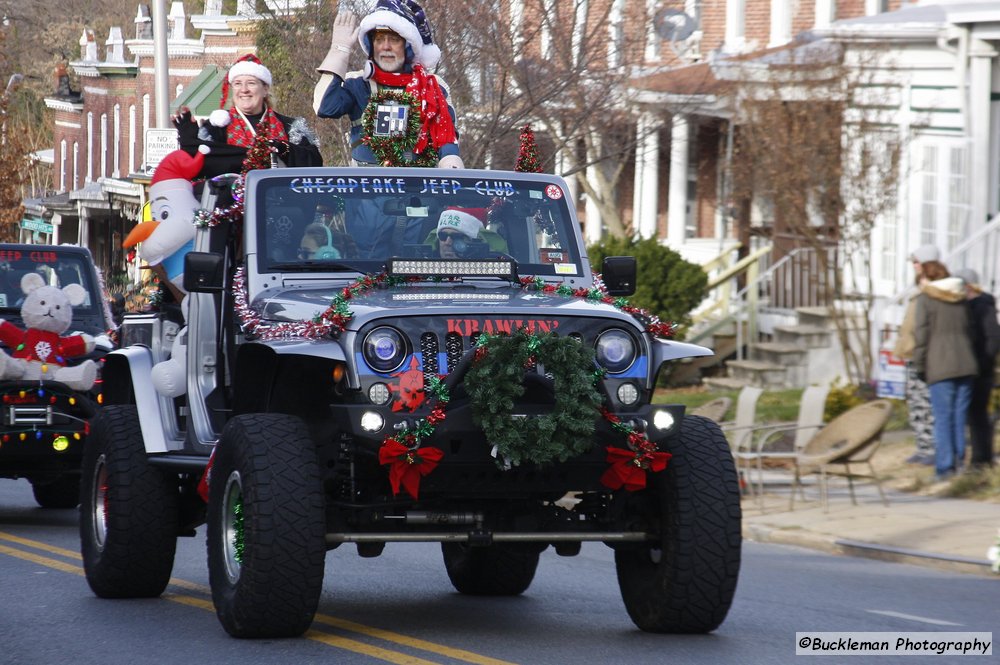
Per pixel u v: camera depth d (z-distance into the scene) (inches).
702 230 2655.0
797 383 2082.9
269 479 676.7
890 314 1782.7
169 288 970.7
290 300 749.3
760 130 1887.3
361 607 854.5
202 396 844.0
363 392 676.7
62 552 1080.8
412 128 894.4
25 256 1389.0
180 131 964.0
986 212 1921.8
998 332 1350.9
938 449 1365.7
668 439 732.0
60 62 7086.6
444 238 809.5
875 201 1916.8
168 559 868.6
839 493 1385.3
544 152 2092.8
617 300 741.9
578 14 1994.3
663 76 2127.2
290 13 2046.0
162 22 2357.3
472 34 1800.0
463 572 912.3
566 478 701.3
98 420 898.1
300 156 921.5
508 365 671.1
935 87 1983.3
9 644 737.6
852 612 859.4
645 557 759.7
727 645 733.9
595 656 698.2
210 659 685.9
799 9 2469.2
